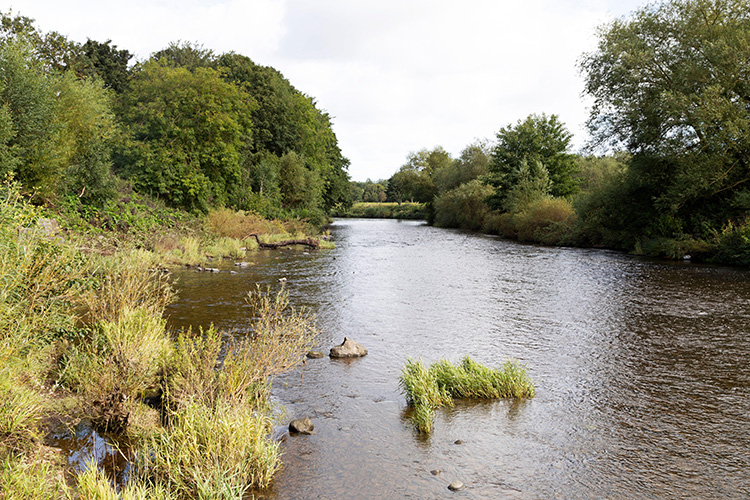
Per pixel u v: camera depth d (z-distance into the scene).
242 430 4.11
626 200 25.80
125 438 4.58
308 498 3.71
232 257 20.81
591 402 5.75
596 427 5.05
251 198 33.09
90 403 4.85
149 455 4.09
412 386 5.71
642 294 12.87
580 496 3.78
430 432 4.91
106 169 18.53
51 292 5.73
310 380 6.38
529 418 5.29
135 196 21.89
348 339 7.85
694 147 22.25
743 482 3.99
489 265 19.62
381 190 146.75
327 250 25.80
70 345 6.35
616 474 4.12
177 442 4.04
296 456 4.39
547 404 5.69
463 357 7.41
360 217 96.50
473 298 12.38
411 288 13.84
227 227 24.98
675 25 22.61
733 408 5.56
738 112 19.45
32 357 5.35
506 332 8.98
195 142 27.69
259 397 5.43
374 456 4.41
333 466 4.22
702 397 5.90
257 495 3.75
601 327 9.37
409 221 75.00
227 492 3.42
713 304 11.49
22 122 14.49
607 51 24.31
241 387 5.11
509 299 12.27
